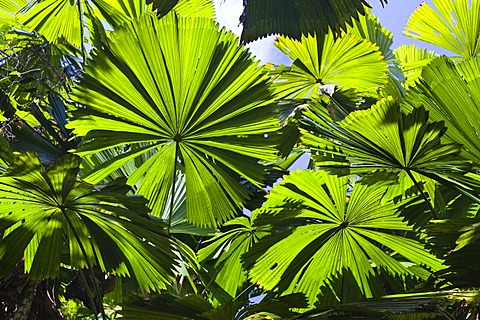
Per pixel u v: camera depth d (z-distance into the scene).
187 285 3.40
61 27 3.56
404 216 2.61
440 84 2.46
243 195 2.63
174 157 2.57
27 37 3.53
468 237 1.97
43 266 2.07
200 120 2.40
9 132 2.78
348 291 2.73
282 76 3.58
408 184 2.51
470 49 3.93
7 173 1.82
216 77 2.35
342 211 2.60
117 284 3.01
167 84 2.33
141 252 2.21
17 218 2.01
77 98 2.30
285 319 1.91
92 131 2.37
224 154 2.53
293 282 2.74
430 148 2.22
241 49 2.34
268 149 2.52
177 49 2.31
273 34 1.65
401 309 1.73
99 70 2.29
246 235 3.28
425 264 2.69
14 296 2.24
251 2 1.66
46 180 1.89
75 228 2.09
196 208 2.66
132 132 2.40
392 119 2.19
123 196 2.01
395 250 2.71
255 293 3.33
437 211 2.61
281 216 2.67
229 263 3.32
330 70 3.56
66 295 2.83
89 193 1.98
